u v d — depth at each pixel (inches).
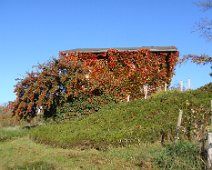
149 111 930.7
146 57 1387.8
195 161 532.4
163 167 547.8
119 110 1023.0
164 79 1390.3
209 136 514.9
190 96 994.1
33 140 939.3
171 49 1391.5
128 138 743.7
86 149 773.3
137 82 1370.6
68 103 1167.0
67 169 584.4
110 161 619.8
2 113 1412.4
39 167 600.7
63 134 876.6
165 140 701.9
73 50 1414.9
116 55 1391.5
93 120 992.9
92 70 1379.2
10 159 683.4
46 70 1159.6
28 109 1152.2
